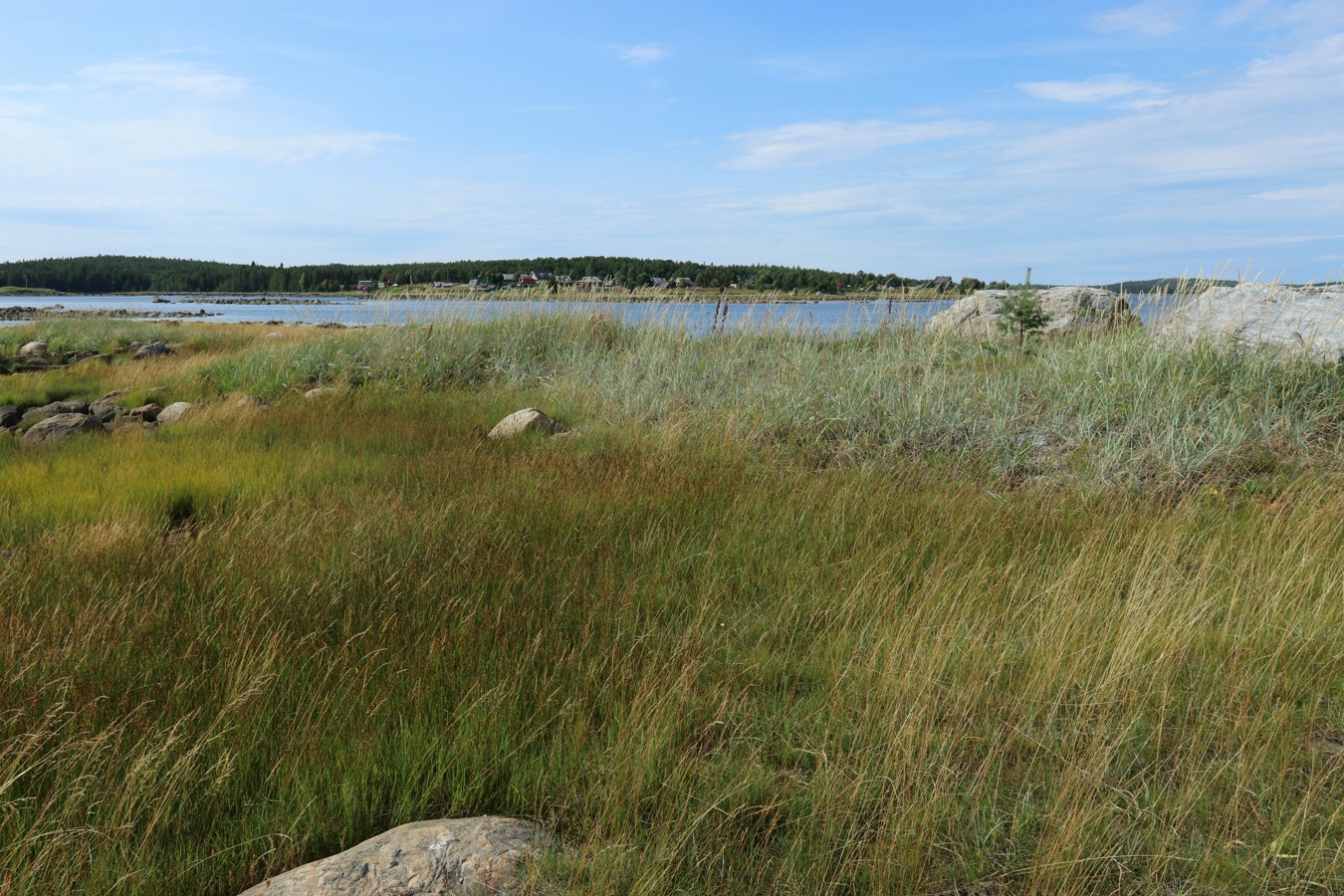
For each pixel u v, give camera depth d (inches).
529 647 172.2
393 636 176.1
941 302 633.0
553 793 132.3
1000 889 113.0
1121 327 490.9
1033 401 403.5
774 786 133.0
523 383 574.2
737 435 375.2
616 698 159.2
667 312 653.3
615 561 227.8
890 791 129.0
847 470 334.6
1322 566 218.5
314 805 123.8
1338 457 319.3
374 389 549.0
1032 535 253.3
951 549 235.9
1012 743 146.9
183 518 300.7
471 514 262.1
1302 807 122.6
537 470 324.2
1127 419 357.7
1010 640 181.8
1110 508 275.1
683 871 114.3
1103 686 155.8
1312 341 387.5
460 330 658.8
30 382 667.4
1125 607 190.7
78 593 197.6
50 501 294.5
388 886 104.7
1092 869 114.2
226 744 137.2
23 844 110.7
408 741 139.4
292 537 234.4
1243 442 334.0
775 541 243.1
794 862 115.0
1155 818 126.0
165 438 426.6
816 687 167.9
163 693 153.6
